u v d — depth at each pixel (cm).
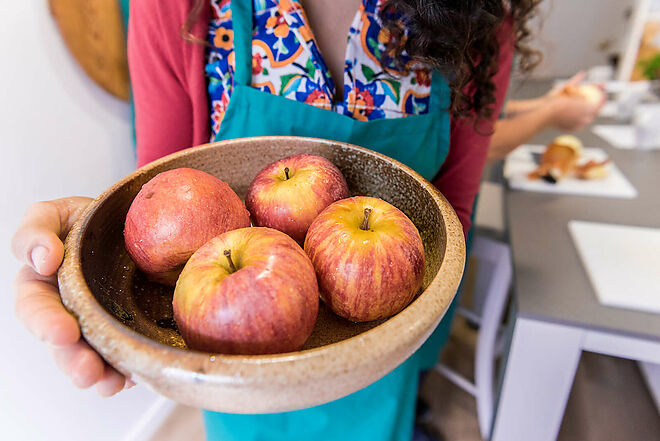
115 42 96
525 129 111
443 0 55
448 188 80
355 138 62
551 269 93
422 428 139
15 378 93
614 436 136
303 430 93
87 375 31
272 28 60
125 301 43
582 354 166
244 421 90
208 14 62
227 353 35
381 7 57
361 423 94
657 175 126
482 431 138
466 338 176
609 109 179
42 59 83
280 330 35
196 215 41
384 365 30
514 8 71
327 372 28
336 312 43
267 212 48
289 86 62
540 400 95
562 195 119
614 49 239
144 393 132
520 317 84
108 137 101
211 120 69
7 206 82
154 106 68
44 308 32
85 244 38
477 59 66
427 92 66
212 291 35
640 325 78
